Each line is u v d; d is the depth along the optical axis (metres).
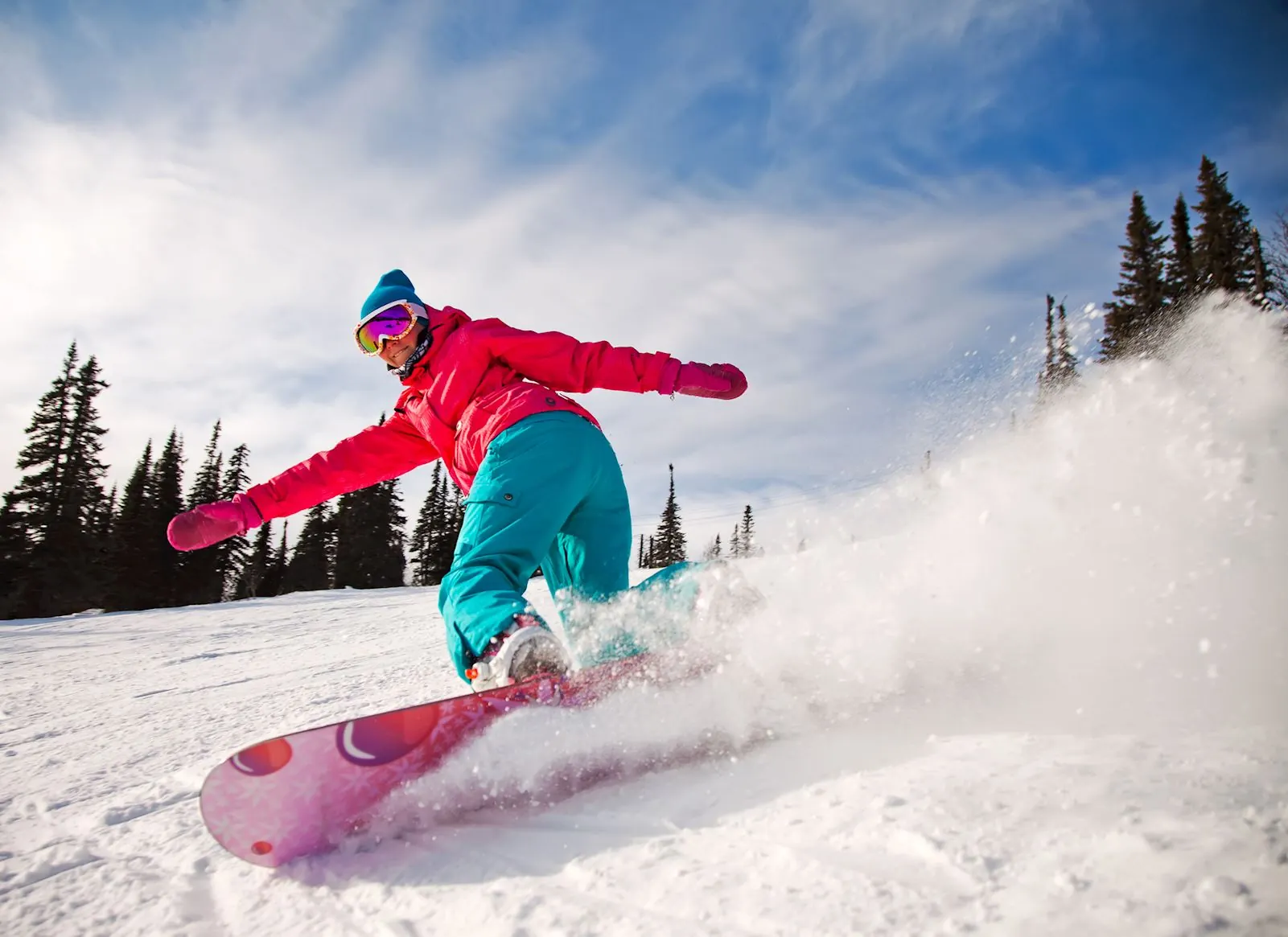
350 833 1.37
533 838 1.28
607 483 2.16
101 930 1.16
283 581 44.59
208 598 36.97
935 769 1.23
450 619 1.77
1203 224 24.70
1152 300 24.94
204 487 41.41
